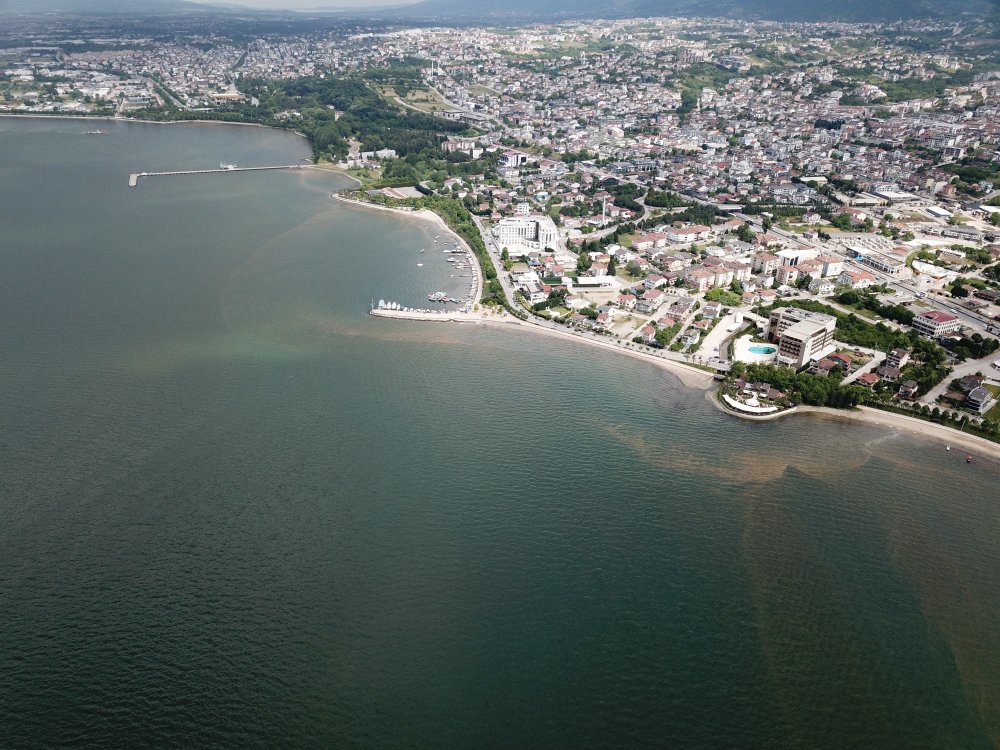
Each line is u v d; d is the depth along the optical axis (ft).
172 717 597.52
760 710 615.57
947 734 598.34
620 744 586.86
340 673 640.17
